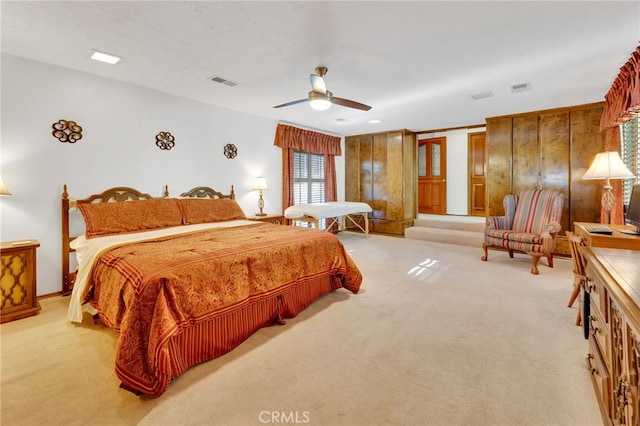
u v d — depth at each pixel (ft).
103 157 11.40
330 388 5.52
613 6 6.85
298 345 7.06
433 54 9.34
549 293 10.23
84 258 8.32
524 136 16.43
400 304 9.43
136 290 5.78
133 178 12.24
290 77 11.35
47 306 9.46
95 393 5.42
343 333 7.61
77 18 7.43
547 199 13.89
